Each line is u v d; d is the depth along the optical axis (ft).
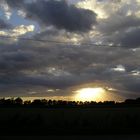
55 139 87.10
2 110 138.62
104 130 105.70
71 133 100.99
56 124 116.06
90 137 92.99
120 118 126.31
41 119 118.52
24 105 177.78
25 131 100.83
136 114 135.33
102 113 138.62
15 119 115.34
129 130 107.76
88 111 147.64
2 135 94.43
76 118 124.26
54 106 175.42
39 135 96.02
